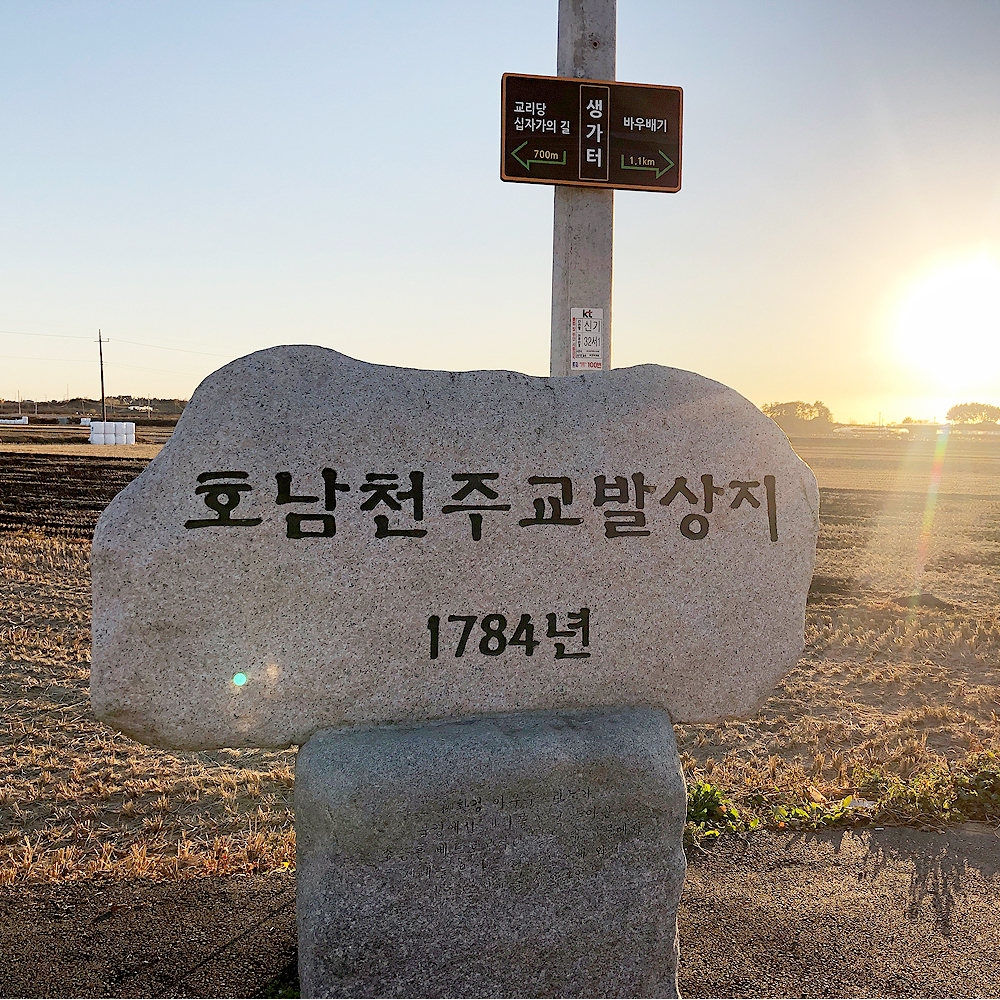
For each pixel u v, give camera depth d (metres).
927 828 4.75
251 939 3.69
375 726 3.28
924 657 10.14
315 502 3.19
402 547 3.28
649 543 3.54
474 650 3.37
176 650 3.08
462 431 3.38
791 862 4.38
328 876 3.00
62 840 5.28
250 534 3.13
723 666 3.62
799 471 3.74
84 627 10.92
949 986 3.46
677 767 3.31
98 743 7.03
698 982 3.48
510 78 4.99
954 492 35.84
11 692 8.30
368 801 3.00
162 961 3.54
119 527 3.03
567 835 3.19
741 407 3.71
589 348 5.19
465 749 3.14
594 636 3.48
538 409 3.49
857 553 19.11
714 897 4.06
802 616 3.72
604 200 5.20
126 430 63.59
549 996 3.19
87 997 3.32
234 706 3.14
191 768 6.57
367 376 3.37
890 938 3.75
